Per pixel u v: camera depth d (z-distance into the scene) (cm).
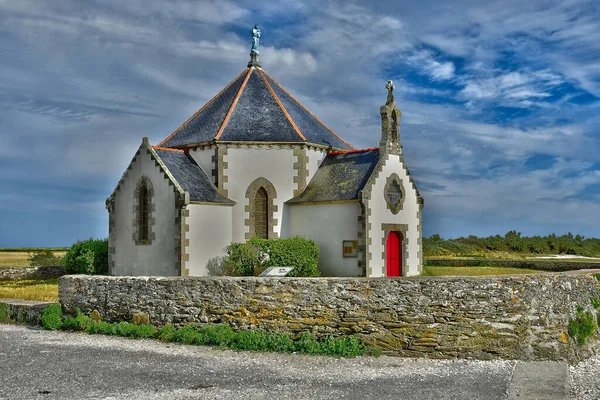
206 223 2930
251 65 3744
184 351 1859
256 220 3178
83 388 1466
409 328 1830
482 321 1816
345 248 3023
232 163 3142
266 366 1688
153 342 1984
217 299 2005
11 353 1841
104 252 3328
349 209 3019
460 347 1802
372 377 1583
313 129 3478
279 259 2834
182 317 2045
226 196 3111
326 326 1883
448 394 1430
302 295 1912
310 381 1539
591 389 1543
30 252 6462
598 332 2108
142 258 2967
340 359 1773
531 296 1859
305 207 3172
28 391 1438
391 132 3259
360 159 3262
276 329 1923
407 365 1720
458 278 1848
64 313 2291
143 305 2117
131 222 3034
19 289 3092
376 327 1848
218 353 1834
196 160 3234
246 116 3328
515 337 1809
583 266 3556
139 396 1400
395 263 3262
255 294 1959
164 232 2873
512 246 6059
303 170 3238
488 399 1395
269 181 3183
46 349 1894
